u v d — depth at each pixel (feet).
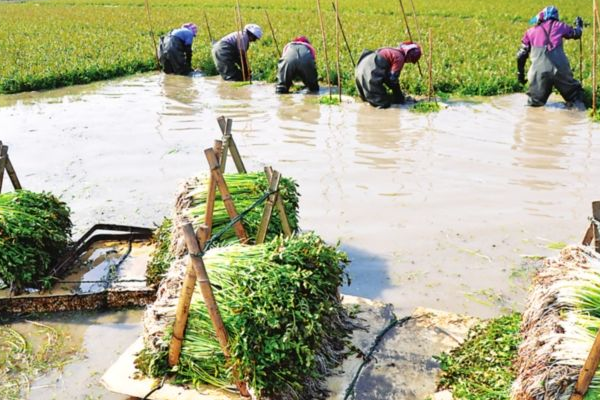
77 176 32.01
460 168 32.14
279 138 37.91
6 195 21.81
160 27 90.74
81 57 64.03
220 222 19.85
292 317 15.44
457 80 49.49
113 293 20.04
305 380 15.56
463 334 18.12
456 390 15.44
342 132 38.88
